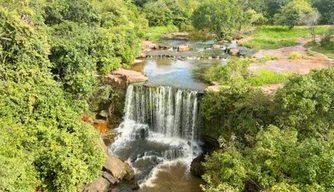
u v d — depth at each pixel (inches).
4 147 628.7
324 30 2143.2
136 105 1079.6
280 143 526.3
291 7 2470.5
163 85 1080.8
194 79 1165.1
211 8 2193.7
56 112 806.5
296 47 1779.0
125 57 1315.2
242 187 520.7
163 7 2812.5
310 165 454.6
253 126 722.2
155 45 1815.9
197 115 983.0
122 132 1047.6
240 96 850.1
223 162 562.3
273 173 505.7
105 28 1521.9
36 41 838.5
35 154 680.4
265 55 1520.7
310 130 601.6
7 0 985.5
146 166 892.6
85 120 1007.0
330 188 437.7
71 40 1009.5
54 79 951.6
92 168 751.1
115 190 778.8
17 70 784.3
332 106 599.5
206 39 2203.5
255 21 2736.2
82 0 1526.8
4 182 512.1
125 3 2600.9
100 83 1108.5
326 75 663.8
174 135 1046.4
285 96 639.8
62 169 672.4
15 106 733.3
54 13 1396.4
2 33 776.9
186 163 914.1
